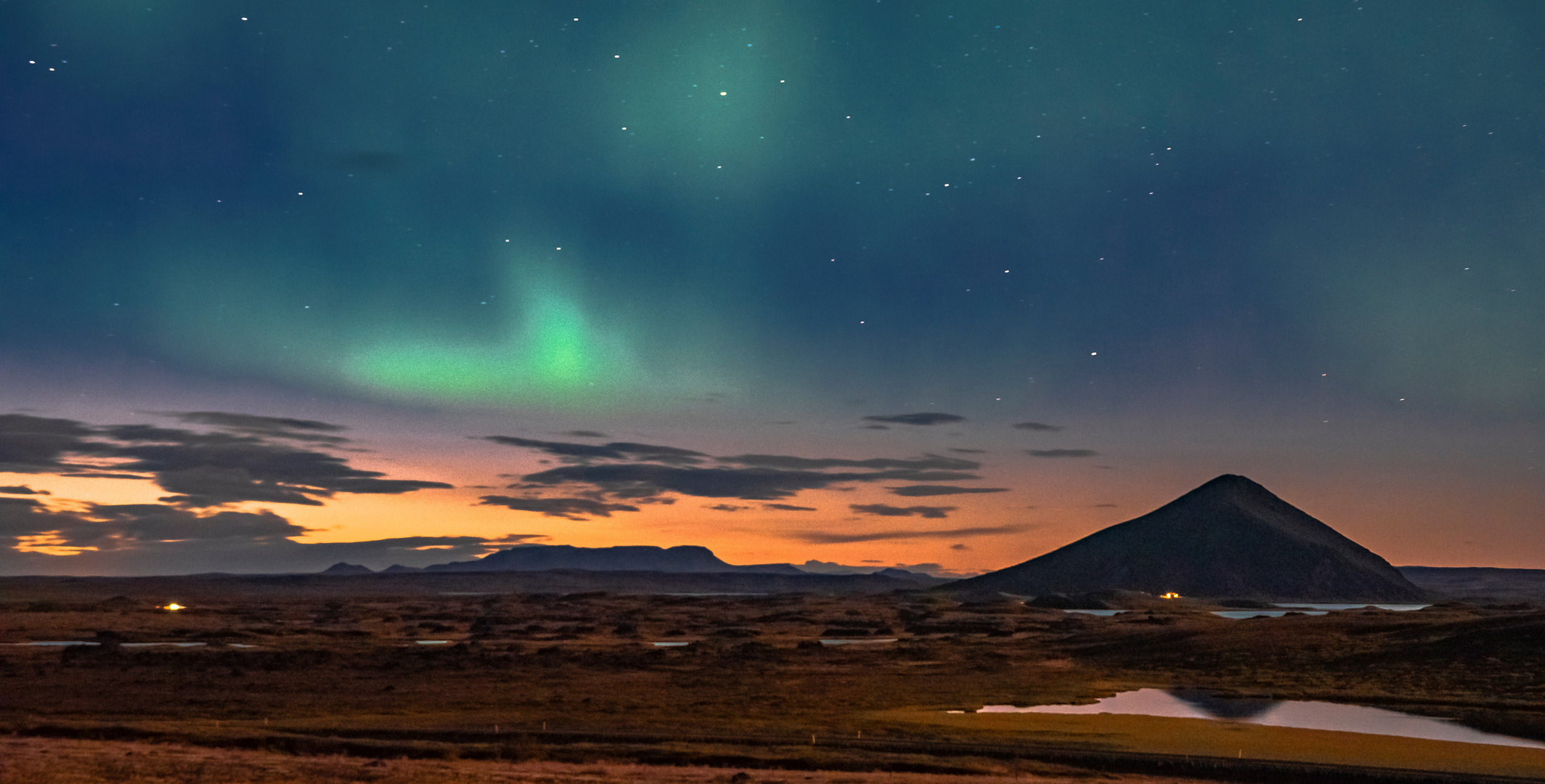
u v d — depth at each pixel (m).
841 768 38.66
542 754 40.81
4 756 36.59
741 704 57.31
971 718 51.88
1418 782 37.16
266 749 41.69
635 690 64.69
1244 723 50.72
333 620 153.00
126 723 47.69
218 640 105.19
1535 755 41.88
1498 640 74.44
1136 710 56.91
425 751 41.38
